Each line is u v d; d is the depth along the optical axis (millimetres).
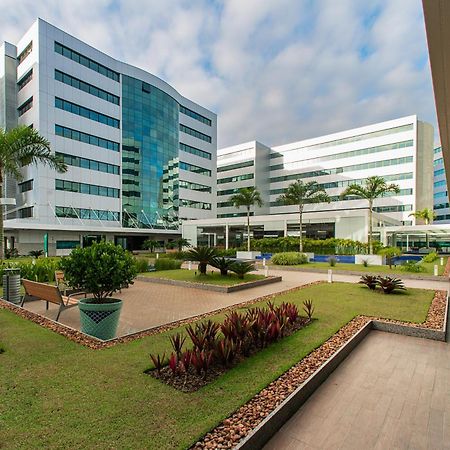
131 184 44281
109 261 5953
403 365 4980
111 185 42125
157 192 47625
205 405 3281
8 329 5922
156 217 47031
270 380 3920
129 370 4109
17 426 2855
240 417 3117
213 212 60031
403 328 6590
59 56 36781
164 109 49344
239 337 4871
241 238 46281
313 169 60375
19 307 7855
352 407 3711
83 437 2707
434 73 3465
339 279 15734
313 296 10039
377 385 4289
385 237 38062
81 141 38875
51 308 8523
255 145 64812
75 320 7344
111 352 4762
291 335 5832
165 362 4324
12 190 38250
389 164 51219
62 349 4867
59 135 36531
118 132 43219
